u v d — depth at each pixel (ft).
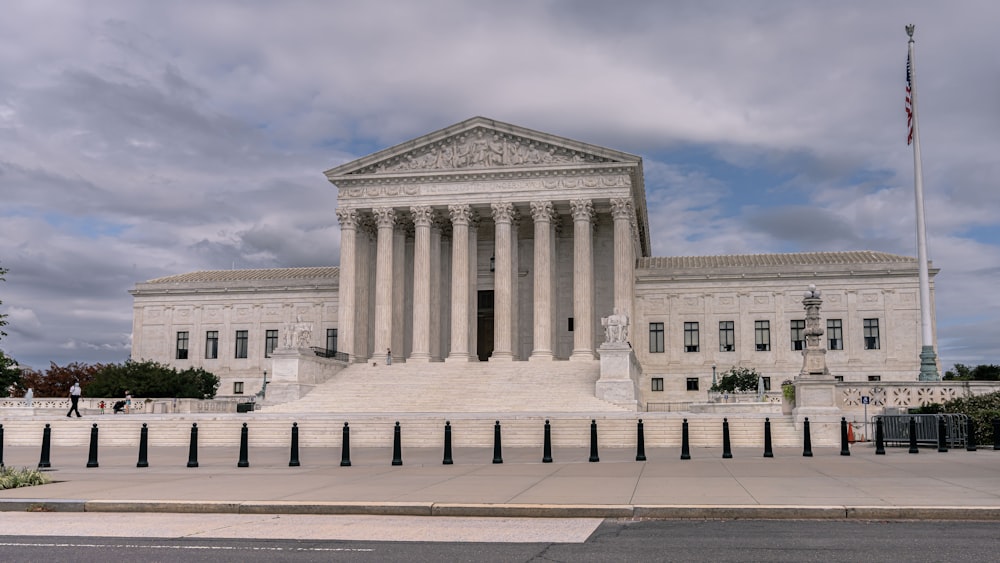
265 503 66.49
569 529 56.54
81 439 173.68
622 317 220.43
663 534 54.34
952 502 63.62
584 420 162.61
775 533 54.44
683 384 297.74
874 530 55.47
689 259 323.16
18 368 263.90
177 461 119.34
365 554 48.03
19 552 49.34
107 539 54.08
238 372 325.42
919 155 171.83
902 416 133.69
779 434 150.30
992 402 133.90
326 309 322.75
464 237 274.57
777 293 297.33
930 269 291.17
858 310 293.23
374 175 280.51
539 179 272.92
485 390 227.40
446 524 59.31
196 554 48.39
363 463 110.93
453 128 276.82
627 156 265.75
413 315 282.56
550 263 272.31
